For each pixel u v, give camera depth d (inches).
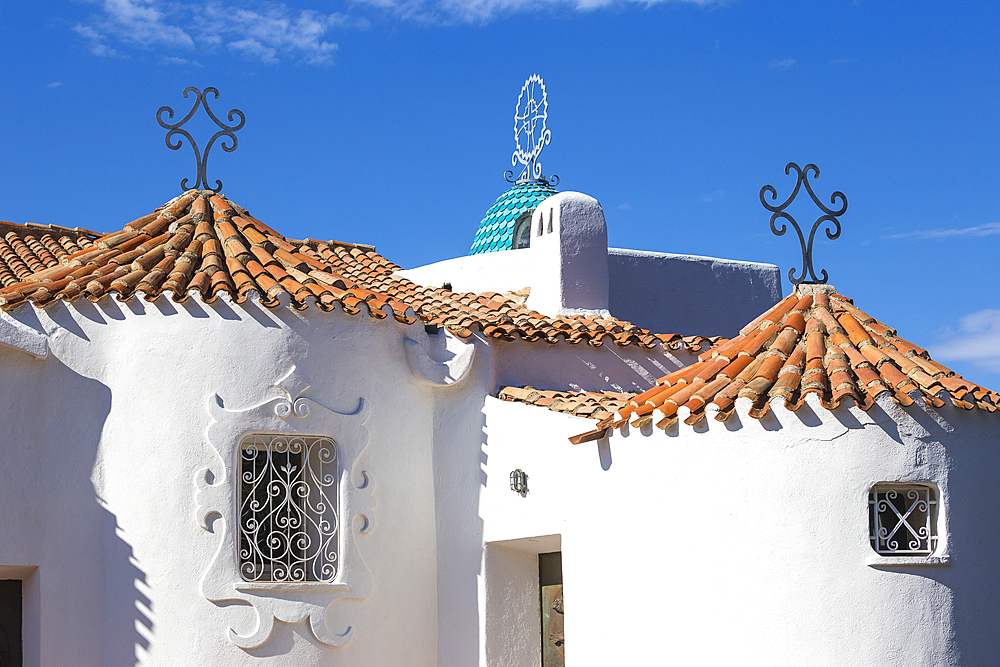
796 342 505.0
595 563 510.0
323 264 615.5
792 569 453.1
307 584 532.1
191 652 510.6
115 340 530.3
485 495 577.6
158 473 521.3
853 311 524.4
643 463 493.4
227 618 515.8
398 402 580.7
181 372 529.3
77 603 510.6
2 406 509.4
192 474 522.3
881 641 445.4
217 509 521.3
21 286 531.5
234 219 626.2
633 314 783.1
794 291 549.0
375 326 575.8
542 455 550.3
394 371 580.7
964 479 466.9
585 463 522.0
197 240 583.2
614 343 656.4
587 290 700.7
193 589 514.6
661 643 476.7
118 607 513.3
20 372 515.2
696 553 471.2
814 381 465.1
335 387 557.6
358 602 548.7
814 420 458.3
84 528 516.1
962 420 470.6
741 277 832.9
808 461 457.1
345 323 565.6
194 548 517.3
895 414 458.9
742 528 462.3
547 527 540.7
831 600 448.1
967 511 465.4
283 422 538.0
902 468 456.8
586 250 703.1
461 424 593.9
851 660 444.1
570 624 520.1
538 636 589.0
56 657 504.4
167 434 524.4
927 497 465.1
